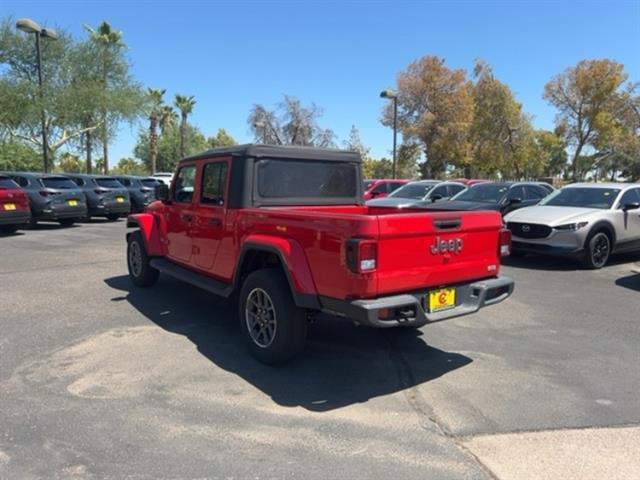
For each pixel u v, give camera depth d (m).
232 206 5.24
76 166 44.03
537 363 4.80
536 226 9.63
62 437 3.38
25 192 14.13
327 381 4.35
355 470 3.06
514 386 4.29
